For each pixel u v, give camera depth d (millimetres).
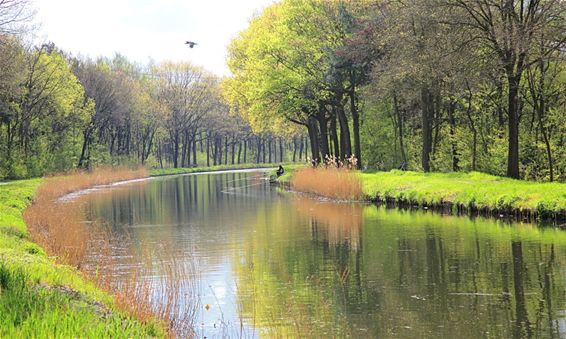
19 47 49844
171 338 9922
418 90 39375
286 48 46719
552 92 35188
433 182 30953
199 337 11102
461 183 29219
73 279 11664
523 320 11703
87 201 40000
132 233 24297
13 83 44562
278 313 12617
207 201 38500
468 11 29297
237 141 117875
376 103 47875
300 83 46281
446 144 42875
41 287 10102
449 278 15078
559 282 14211
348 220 25891
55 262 14211
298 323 11953
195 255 19094
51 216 24719
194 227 25844
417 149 46531
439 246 18984
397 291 14133
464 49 29672
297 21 47312
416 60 33031
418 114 47875
